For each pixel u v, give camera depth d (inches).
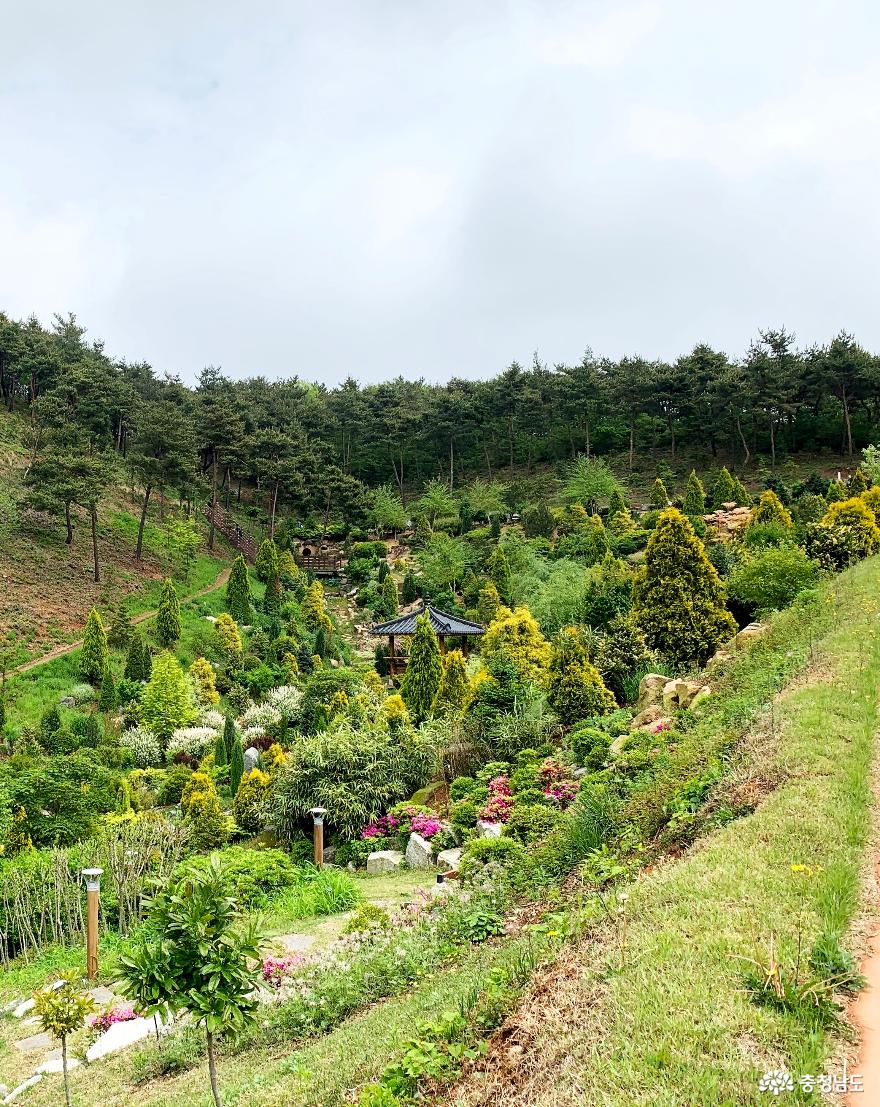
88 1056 375.9
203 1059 331.9
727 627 802.8
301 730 1150.3
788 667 500.4
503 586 1605.6
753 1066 151.6
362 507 2466.8
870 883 228.4
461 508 2393.0
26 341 2524.6
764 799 300.2
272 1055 303.9
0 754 1074.7
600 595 1012.5
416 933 367.9
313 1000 329.4
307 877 606.9
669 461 2509.8
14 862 618.2
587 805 396.5
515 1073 178.5
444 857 576.4
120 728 1206.9
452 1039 208.1
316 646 1596.9
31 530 1838.1
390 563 2272.4
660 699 651.5
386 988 323.9
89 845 645.9
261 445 2449.6
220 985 215.3
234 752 967.0
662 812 346.0
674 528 824.3
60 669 1374.3
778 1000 172.4
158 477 1968.5
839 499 1418.6
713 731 430.9
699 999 175.6
